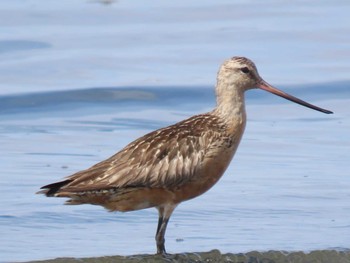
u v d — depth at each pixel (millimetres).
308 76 20391
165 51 21672
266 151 16562
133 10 24125
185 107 19312
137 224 13609
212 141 12406
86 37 22344
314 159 16156
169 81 20203
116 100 19469
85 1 24766
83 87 19953
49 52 21531
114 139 17312
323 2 25031
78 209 14031
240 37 22312
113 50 21719
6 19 23266
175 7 24375
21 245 12711
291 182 15117
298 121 18312
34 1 24719
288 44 21984
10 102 19312
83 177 11969
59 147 16766
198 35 22406
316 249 12656
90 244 12805
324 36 22422
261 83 12914
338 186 14922
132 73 20578
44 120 18531
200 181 12422
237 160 16125
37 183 14930
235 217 13805
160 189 12234
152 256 12406
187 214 13922
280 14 23969
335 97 19578
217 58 21141
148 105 19344
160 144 12227
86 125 18234
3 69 20781
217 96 12758
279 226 13461
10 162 15898
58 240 12914
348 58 21234
